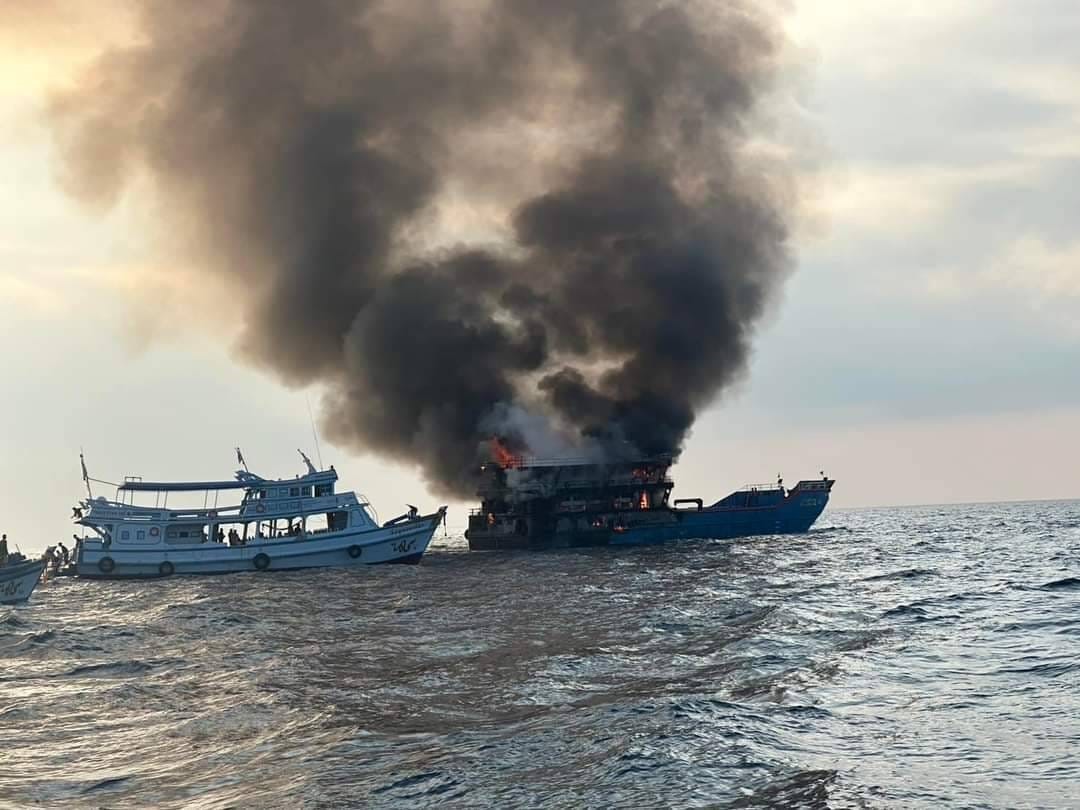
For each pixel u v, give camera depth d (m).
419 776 22.11
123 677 39.53
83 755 26.89
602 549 128.12
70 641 50.97
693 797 19.67
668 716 25.86
